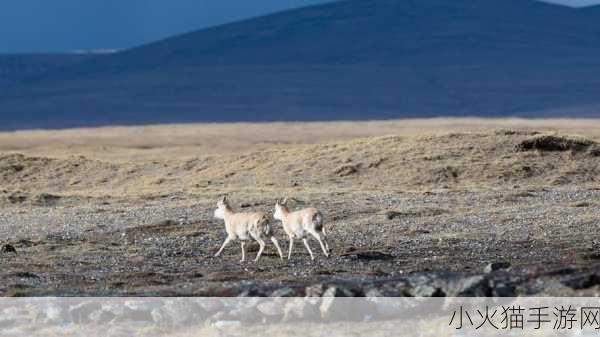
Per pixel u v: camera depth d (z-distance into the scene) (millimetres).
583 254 114688
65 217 187875
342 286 76812
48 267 117688
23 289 96938
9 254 132250
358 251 123812
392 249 129875
